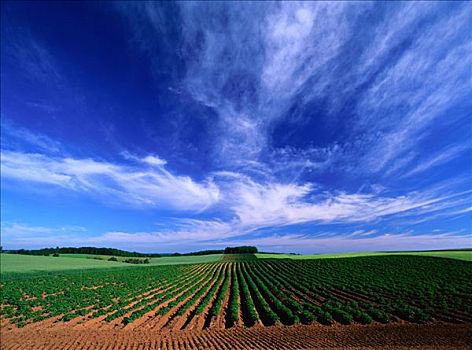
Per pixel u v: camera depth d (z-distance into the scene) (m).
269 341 19.91
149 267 88.62
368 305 29.36
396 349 16.98
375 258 79.19
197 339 20.89
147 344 19.86
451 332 20.80
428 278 45.06
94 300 37.09
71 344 20.34
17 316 29.66
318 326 23.97
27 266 78.56
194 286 47.62
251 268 78.56
